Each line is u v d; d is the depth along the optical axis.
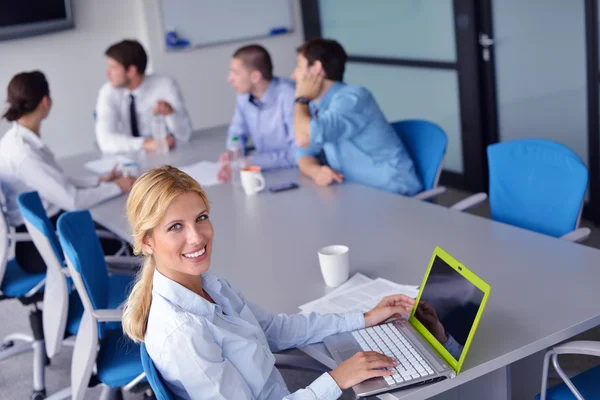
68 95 6.21
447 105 5.29
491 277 2.21
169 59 6.46
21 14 5.78
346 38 6.24
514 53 4.71
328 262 2.26
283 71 6.96
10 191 3.51
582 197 2.64
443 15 5.05
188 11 6.41
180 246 1.67
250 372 1.72
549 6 4.36
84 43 6.18
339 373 1.75
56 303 2.77
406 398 1.70
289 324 2.02
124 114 4.56
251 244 2.72
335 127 3.29
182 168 3.86
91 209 3.42
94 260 2.70
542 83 4.58
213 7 6.50
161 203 1.64
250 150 4.31
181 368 1.62
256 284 2.37
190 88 6.60
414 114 5.64
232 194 3.39
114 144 4.35
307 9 6.66
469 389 2.03
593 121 4.30
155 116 4.25
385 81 5.86
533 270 2.21
